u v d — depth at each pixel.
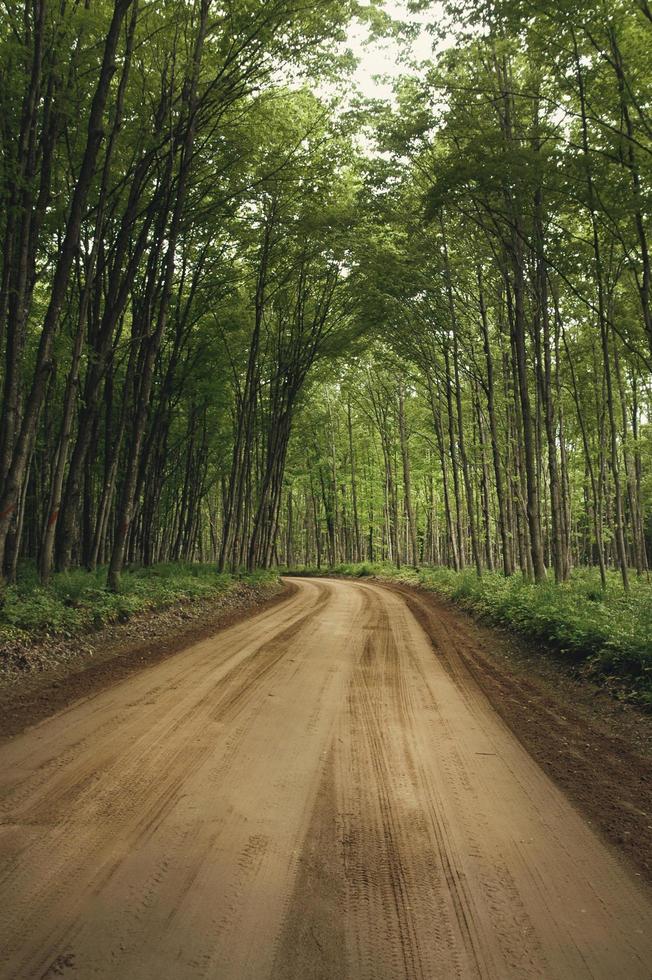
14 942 2.59
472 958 2.62
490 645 11.57
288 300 25.72
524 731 6.04
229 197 15.80
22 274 10.39
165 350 22.91
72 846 3.43
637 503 30.89
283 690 7.36
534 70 13.82
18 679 7.22
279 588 26.73
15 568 12.12
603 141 11.62
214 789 4.34
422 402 36.88
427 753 5.30
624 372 27.80
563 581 19.23
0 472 10.27
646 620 9.47
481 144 13.30
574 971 2.56
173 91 12.68
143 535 22.64
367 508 53.22
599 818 4.09
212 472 35.69
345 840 3.68
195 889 3.06
